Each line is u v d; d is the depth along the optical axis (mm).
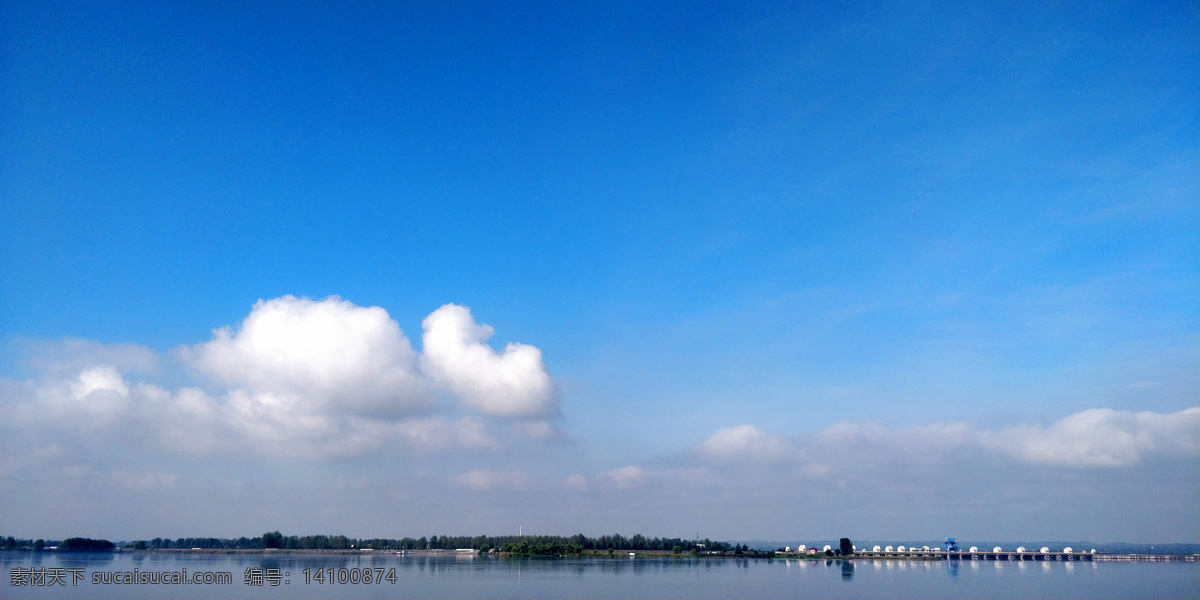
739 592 195125
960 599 180000
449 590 196000
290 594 184000
